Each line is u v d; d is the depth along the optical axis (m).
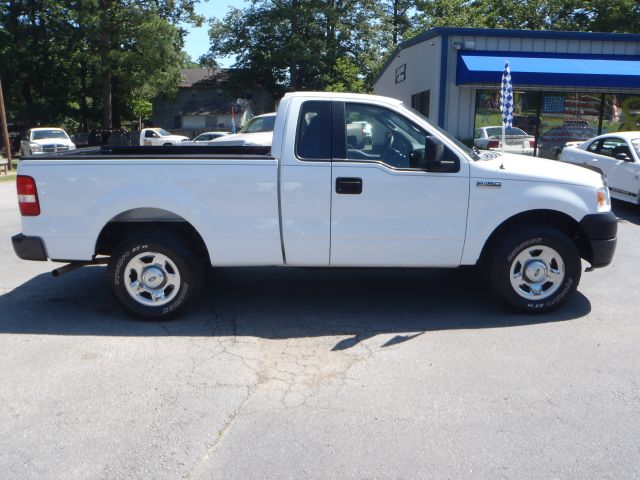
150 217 5.23
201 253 5.70
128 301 5.28
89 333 5.07
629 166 10.80
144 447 3.32
